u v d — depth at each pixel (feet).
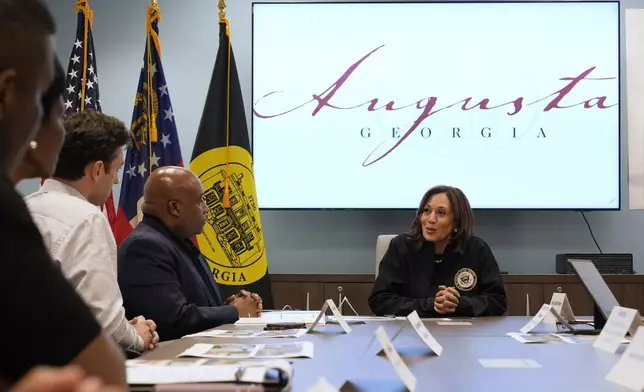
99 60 13.16
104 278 4.73
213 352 3.89
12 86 1.93
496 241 12.71
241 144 10.68
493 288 7.86
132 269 6.00
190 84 13.07
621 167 12.37
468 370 3.38
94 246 4.79
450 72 12.31
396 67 12.36
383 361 3.68
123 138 5.67
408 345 4.41
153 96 10.39
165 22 13.12
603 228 12.67
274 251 12.80
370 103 12.34
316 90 12.39
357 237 12.76
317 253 12.77
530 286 11.27
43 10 2.04
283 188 12.35
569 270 11.53
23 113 1.99
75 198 5.07
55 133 2.35
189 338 4.88
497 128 12.25
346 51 12.40
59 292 1.79
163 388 2.72
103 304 4.64
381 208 12.28
